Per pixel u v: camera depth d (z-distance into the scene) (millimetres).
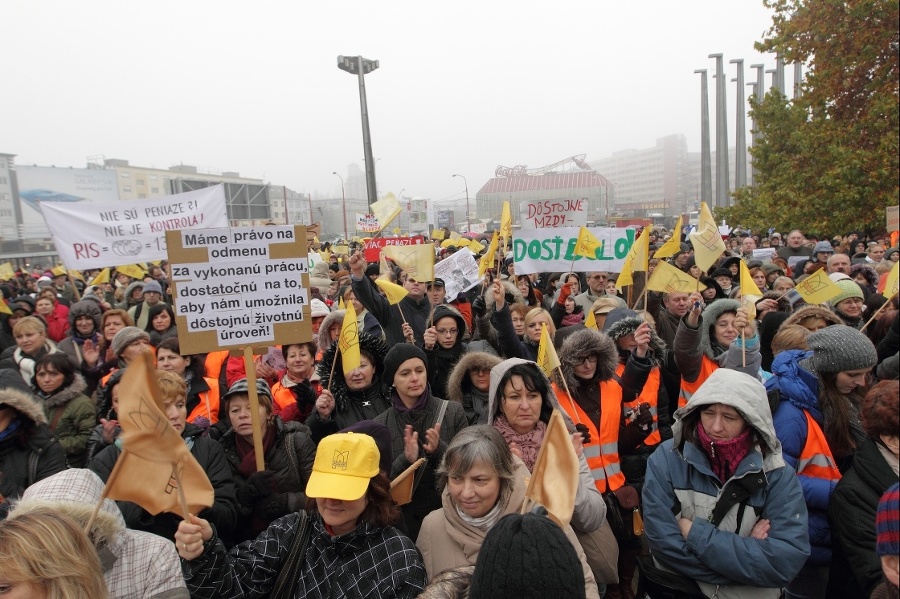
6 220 49469
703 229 6316
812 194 18625
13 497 3740
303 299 4219
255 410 3678
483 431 3037
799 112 21328
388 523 2877
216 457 3756
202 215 7676
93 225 7387
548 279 10594
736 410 3029
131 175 69875
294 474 3934
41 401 5082
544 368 4039
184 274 4035
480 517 2973
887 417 2914
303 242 4195
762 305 7188
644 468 4488
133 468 2471
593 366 4336
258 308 4145
